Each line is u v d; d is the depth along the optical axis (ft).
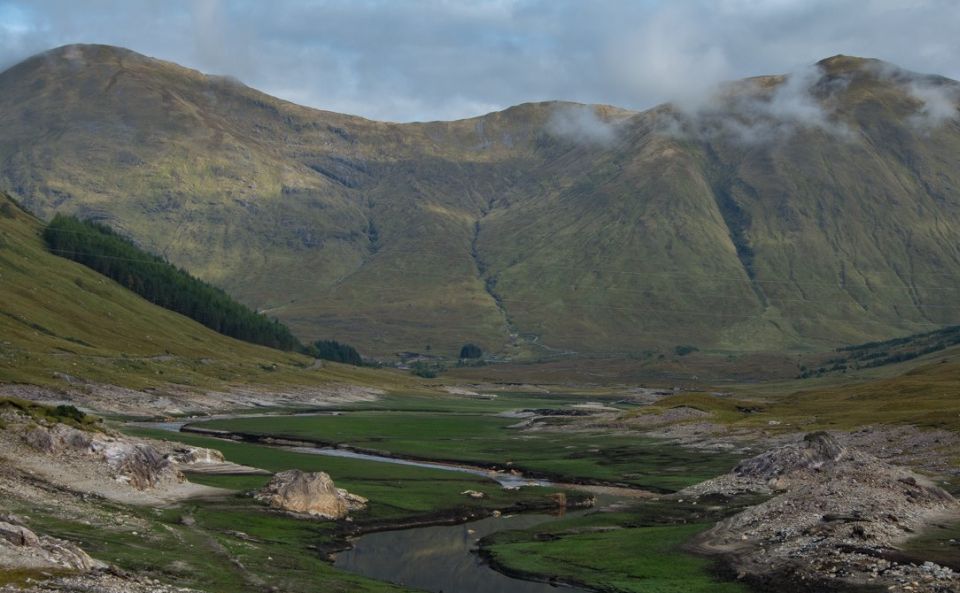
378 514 306.96
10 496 224.12
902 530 236.63
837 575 201.77
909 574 196.03
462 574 233.55
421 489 359.66
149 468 295.28
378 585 207.82
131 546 199.72
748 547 240.32
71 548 169.89
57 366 650.43
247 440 525.75
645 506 323.57
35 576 148.77
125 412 597.52
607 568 233.14
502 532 282.97
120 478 277.03
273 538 249.75
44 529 198.49
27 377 596.70
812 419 570.05
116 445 289.33
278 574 200.75
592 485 400.67
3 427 279.08
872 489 279.69
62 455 276.41
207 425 585.63
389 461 468.75
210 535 232.12
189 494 290.97
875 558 208.95
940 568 198.29
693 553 241.14
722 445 523.29
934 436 433.07
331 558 242.99
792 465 356.79
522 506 337.52
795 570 210.59
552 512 330.13
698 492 349.00
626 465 457.27
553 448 537.24
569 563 240.94
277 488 299.38
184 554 202.49
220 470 355.77
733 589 205.67
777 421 586.04
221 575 188.85
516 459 483.92
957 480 337.31
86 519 218.59
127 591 152.15
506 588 220.23
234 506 281.13
